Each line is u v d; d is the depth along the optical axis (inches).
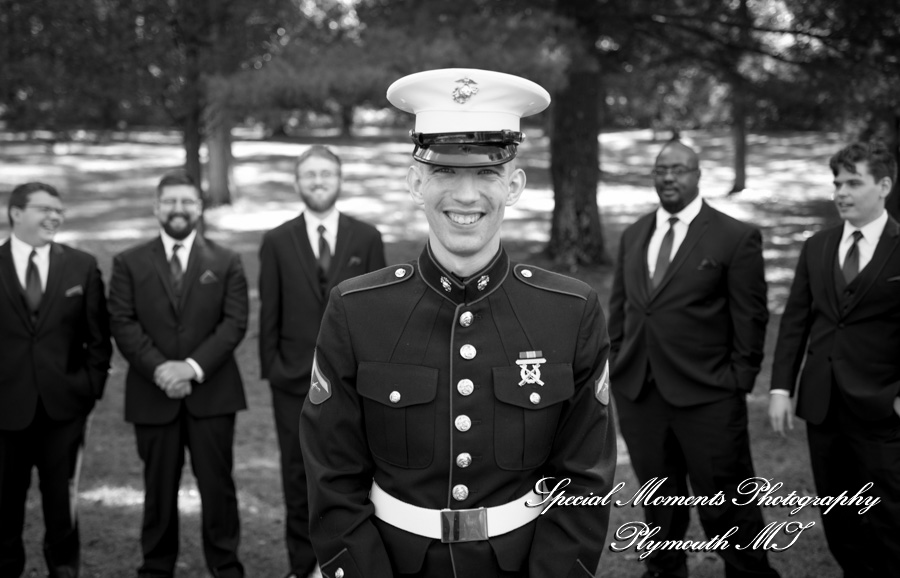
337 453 85.4
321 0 338.6
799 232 537.0
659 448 146.3
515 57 269.9
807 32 345.1
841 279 134.5
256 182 778.8
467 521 82.4
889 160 131.5
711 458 139.6
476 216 81.0
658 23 369.1
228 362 156.3
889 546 131.1
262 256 162.2
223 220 582.9
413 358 84.7
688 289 141.5
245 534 175.2
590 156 419.2
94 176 808.9
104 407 259.9
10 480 145.7
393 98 84.9
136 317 153.8
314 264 159.5
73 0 309.1
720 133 1240.8
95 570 158.6
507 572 82.7
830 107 347.3
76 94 329.4
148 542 150.3
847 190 132.0
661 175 144.0
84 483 202.1
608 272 413.1
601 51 386.9
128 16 323.0
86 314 153.3
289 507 155.4
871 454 130.8
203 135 367.2
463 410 83.3
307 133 1381.6
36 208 147.3
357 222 166.4
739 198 695.7
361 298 87.4
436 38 281.7
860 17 323.9
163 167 877.2
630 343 147.1
